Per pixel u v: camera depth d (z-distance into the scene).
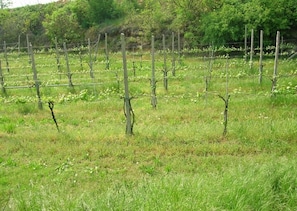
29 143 8.35
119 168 7.10
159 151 7.71
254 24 22.53
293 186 5.29
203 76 16.12
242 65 19.30
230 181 5.34
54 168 7.13
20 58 28.08
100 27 31.30
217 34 23.89
